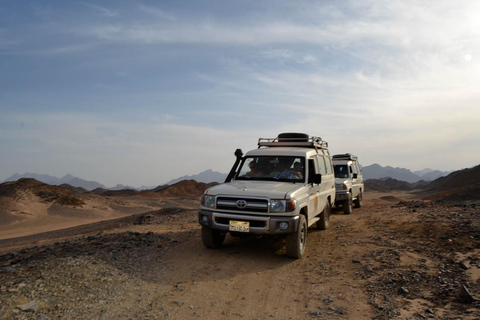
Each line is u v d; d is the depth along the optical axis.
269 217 6.69
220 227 7.03
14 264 6.50
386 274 5.91
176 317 4.43
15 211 45.00
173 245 8.34
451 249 6.93
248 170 8.45
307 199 7.61
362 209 16.95
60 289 5.02
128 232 9.91
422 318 4.24
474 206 12.91
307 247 8.20
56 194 55.25
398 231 9.05
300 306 4.84
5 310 4.21
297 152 8.47
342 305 4.81
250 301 5.04
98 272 5.91
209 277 6.05
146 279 5.82
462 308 4.40
